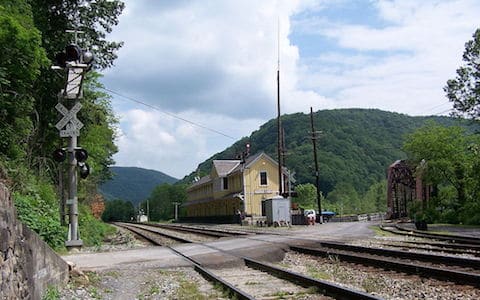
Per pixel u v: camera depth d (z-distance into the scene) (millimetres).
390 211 77625
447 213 50656
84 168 17625
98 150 40938
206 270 14031
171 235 38438
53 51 28859
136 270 14906
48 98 30234
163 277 13648
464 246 19328
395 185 76750
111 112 45000
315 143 57000
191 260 16859
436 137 53969
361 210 102188
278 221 46031
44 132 31281
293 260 17875
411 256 15805
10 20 20484
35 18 27672
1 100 21109
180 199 134625
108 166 57781
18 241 7555
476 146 51750
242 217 62969
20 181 22109
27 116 26422
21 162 24328
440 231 33625
